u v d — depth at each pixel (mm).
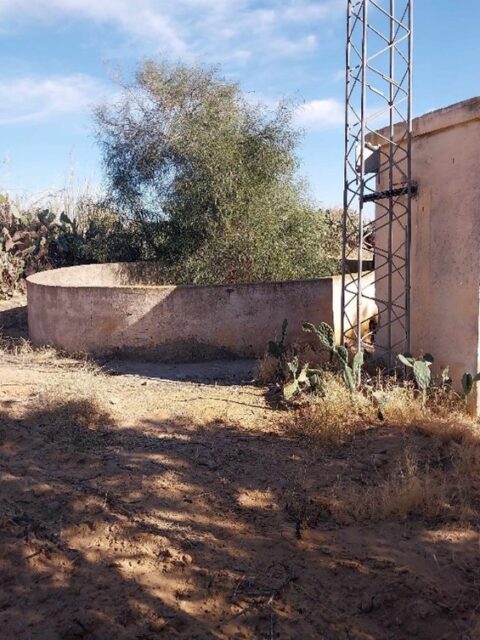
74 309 9094
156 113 12484
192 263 11914
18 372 8047
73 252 14469
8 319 11727
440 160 6836
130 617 3436
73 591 3660
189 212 11820
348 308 9531
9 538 4176
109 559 3967
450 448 5531
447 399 6539
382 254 7977
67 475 5082
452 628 3361
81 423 6141
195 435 5984
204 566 3900
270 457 5496
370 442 5781
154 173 12453
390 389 6793
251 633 3354
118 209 13141
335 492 4812
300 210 12398
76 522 4367
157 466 5270
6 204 14289
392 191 7156
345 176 7215
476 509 4582
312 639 3309
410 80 6867
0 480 4953
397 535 4270
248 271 11766
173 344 8766
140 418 6371
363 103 6797
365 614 3504
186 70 12500
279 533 4277
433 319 7074
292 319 8961
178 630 3350
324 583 3754
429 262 7102
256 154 11844
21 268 13734
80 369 8258
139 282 12578
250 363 8680
